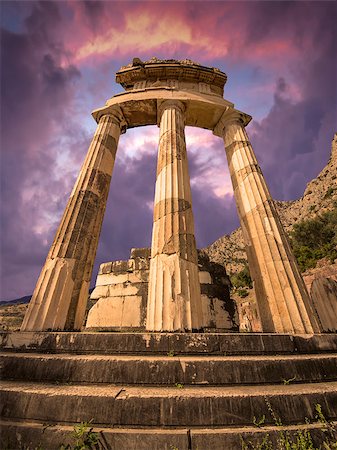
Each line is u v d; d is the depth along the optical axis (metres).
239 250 93.25
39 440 2.91
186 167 8.48
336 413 3.37
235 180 9.30
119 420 3.05
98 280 13.81
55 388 3.48
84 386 3.64
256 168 8.93
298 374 4.04
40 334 4.78
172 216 6.86
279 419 3.12
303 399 3.35
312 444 2.83
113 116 10.29
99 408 3.13
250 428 3.02
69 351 4.50
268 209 7.81
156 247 6.48
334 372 4.34
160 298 5.54
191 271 6.07
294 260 6.95
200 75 11.93
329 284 7.45
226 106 10.84
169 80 11.91
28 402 3.25
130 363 3.85
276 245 7.05
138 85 11.80
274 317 6.32
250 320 28.12
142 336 4.56
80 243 7.04
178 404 3.16
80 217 7.39
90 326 12.45
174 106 10.05
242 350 4.54
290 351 4.79
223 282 13.42
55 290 6.05
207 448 2.81
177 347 4.45
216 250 103.94
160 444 2.82
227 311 12.68
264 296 6.87
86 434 2.88
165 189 7.53
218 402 3.18
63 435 2.90
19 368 3.98
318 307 7.27
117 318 12.21
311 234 44.69
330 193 66.25
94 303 13.35
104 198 8.51
